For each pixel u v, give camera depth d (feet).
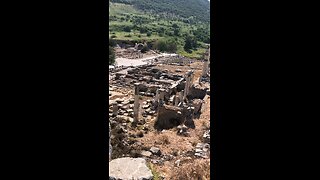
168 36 375.04
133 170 34.22
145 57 229.86
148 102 90.48
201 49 302.86
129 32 397.60
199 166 44.96
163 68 159.63
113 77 131.13
